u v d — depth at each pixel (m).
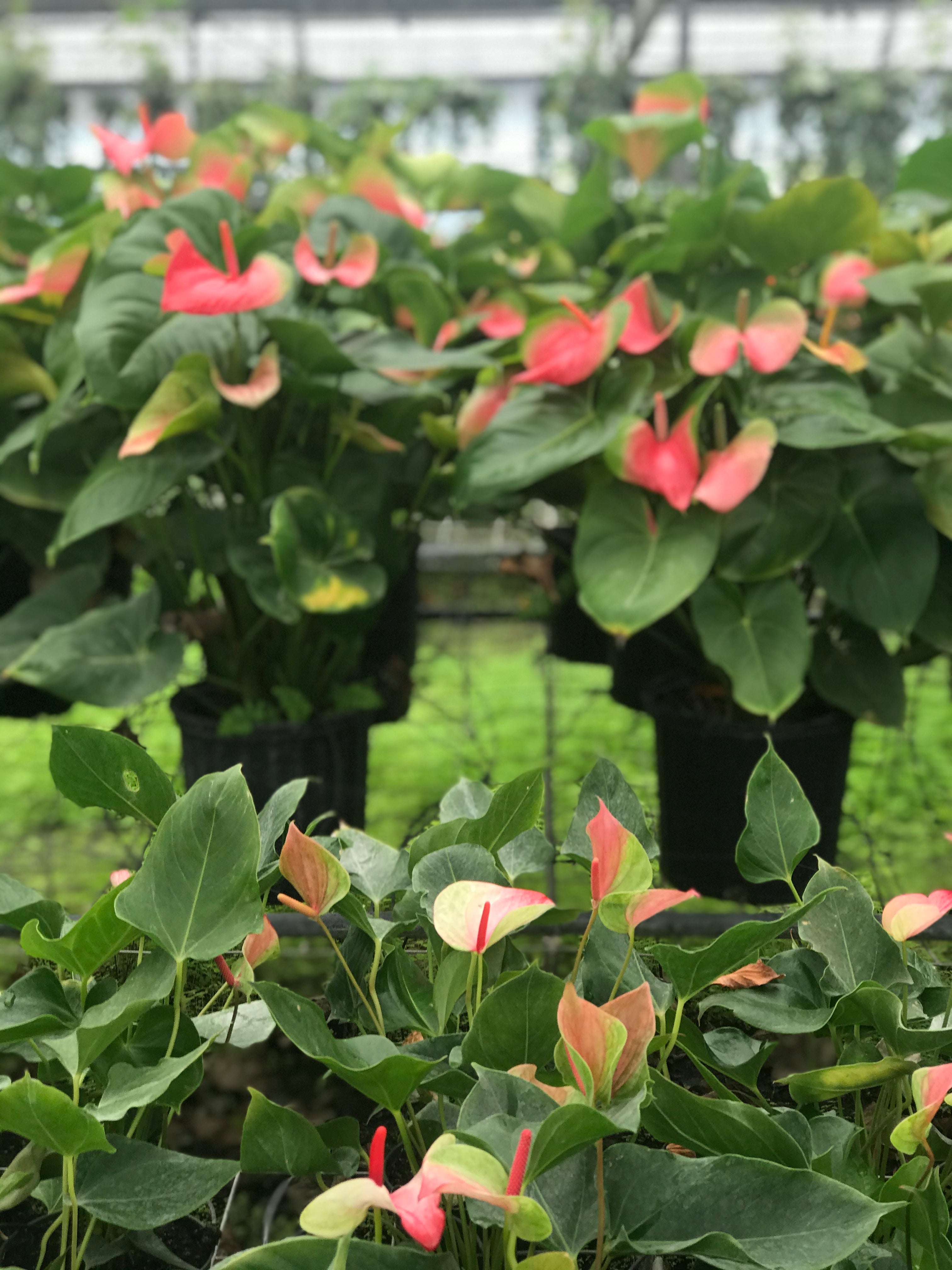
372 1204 0.49
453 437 1.98
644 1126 0.78
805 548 1.76
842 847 2.06
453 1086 0.67
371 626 1.96
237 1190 0.83
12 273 2.35
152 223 1.74
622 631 1.71
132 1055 0.74
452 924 0.65
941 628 1.86
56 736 0.74
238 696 2.04
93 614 1.81
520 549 3.70
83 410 2.03
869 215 1.83
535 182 2.75
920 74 6.19
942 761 2.50
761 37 6.45
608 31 6.20
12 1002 0.71
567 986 0.57
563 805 2.19
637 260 2.04
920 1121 0.62
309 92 6.08
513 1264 0.56
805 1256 0.56
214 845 0.68
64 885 1.94
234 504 1.88
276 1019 0.63
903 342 2.07
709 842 1.90
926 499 1.77
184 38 6.12
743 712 1.93
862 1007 0.72
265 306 1.71
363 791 2.05
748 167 1.86
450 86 5.95
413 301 1.96
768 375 1.86
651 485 1.69
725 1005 0.76
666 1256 0.72
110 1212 0.66
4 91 5.77
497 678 3.05
